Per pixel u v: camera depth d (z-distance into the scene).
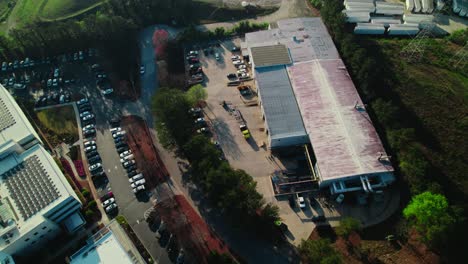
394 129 119.19
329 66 138.50
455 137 122.88
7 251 94.00
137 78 152.00
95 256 93.69
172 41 164.88
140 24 174.00
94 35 161.12
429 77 141.62
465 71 143.62
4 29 183.00
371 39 159.00
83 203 114.75
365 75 132.62
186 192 117.31
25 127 118.94
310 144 123.56
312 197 113.38
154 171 122.69
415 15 166.12
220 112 138.50
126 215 112.88
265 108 126.94
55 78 153.88
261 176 119.69
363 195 111.88
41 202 101.06
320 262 89.75
